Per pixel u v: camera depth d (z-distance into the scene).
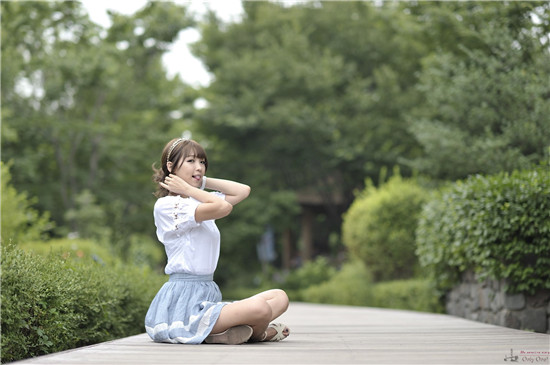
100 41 17.30
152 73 19.69
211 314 3.68
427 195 12.75
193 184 3.93
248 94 20.55
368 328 5.61
